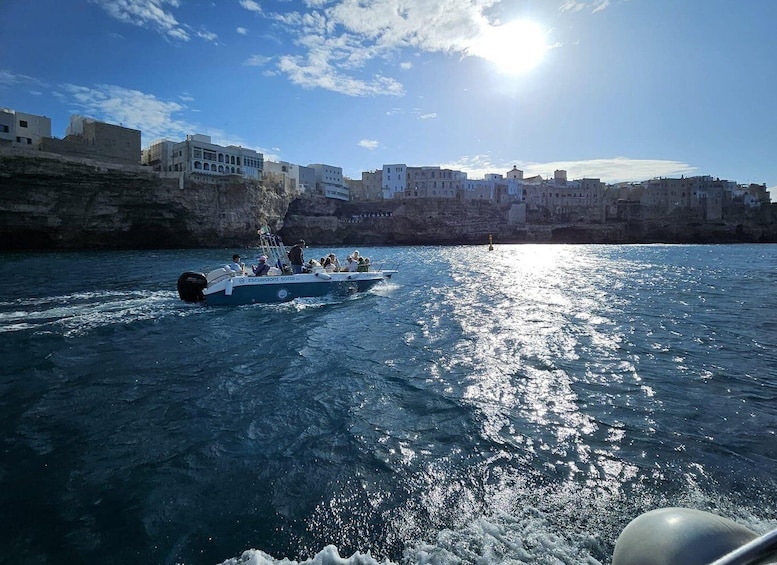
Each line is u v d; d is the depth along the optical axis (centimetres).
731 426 598
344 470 488
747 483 462
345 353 968
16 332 1134
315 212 10100
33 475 479
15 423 608
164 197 5828
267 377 809
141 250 5738
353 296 1788
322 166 11194
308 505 425
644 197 12131
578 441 554
